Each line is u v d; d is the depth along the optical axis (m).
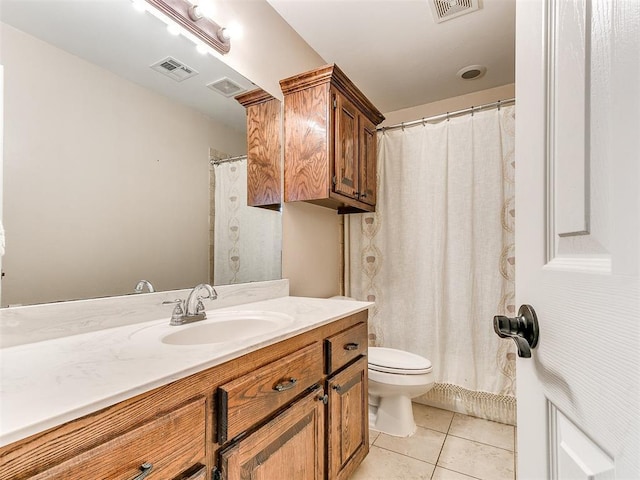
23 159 0.95
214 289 1.43
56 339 0.97
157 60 1.33
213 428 0.82
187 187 1.44
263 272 1.83
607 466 0.34
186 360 0.78
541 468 0.50
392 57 2.30
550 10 0.50
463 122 2.28
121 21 1.21
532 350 0.54
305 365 1.16
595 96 0.38
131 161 1.23
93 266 1.11
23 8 0.96
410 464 1.69
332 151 1.84
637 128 0.31
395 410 1.99
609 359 0.34
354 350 1.52
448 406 2.30
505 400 2.12
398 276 2.46
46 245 1.00
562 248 0.46
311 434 1.17
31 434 0.51
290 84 1.91
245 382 0.90
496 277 2.14
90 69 1.12
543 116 0.52
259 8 1.82
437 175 2.34
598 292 0.37
